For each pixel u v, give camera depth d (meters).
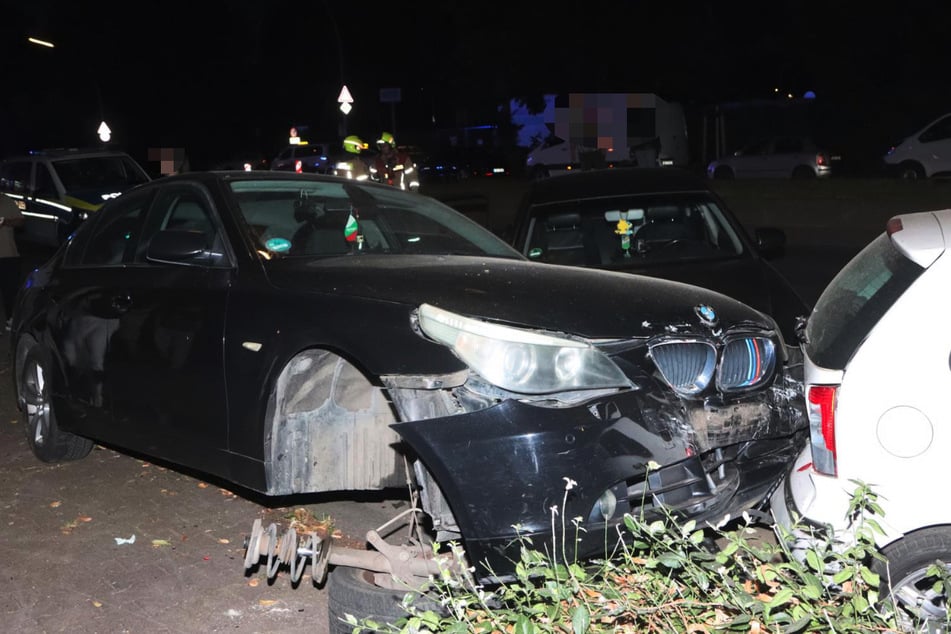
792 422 4.23
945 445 3.48
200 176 5.57
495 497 3.67
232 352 4.74
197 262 5.10
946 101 33.22
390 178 15.98
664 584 3.32
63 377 6.07
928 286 3.58
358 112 53.66
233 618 4.59
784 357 4.38
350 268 4.68
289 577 5.02
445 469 3.71
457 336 3.87
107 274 5.80
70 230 16.80
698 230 7.93
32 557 5.25
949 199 18.23
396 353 4.03
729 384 4.18
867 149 34.41
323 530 5.45
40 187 17.41
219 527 5.65
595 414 3.79
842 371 3.67
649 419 3.86
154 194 5.81
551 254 7.85
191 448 5.05
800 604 3.14
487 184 28.38
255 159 40.97
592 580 3.51
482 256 5.37
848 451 3.59
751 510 4.12
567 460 3.69
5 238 10.77
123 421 5.54
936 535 3.50
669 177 8.45
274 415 4.56
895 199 18.66
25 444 7.22
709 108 36.69
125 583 4.95
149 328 5.27
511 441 3.70
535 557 3.32
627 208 8.06
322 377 4.57
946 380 3.51
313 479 4.62
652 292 4.40
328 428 4.61
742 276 7.01
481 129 45.25
